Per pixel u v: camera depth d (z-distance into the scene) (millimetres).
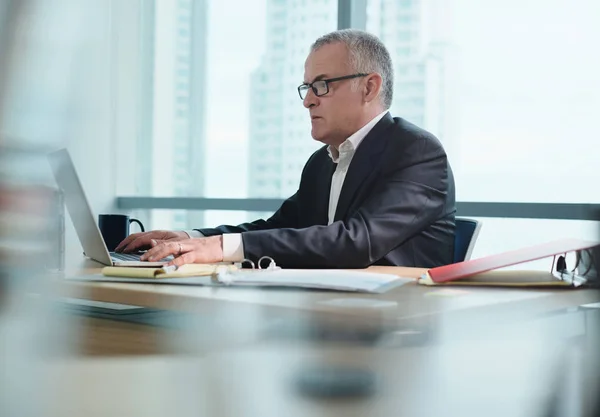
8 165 154
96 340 766
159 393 200
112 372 206
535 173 3256
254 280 1084
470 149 3408
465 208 3367
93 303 1144
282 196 4180
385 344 409
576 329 360
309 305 858
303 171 2250
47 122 158
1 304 156
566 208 3096
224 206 4293
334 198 2074
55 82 160
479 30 3383
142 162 4754
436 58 3492
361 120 2045
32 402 156
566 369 288
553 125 3211
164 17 4637
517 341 390
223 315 330
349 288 1011
